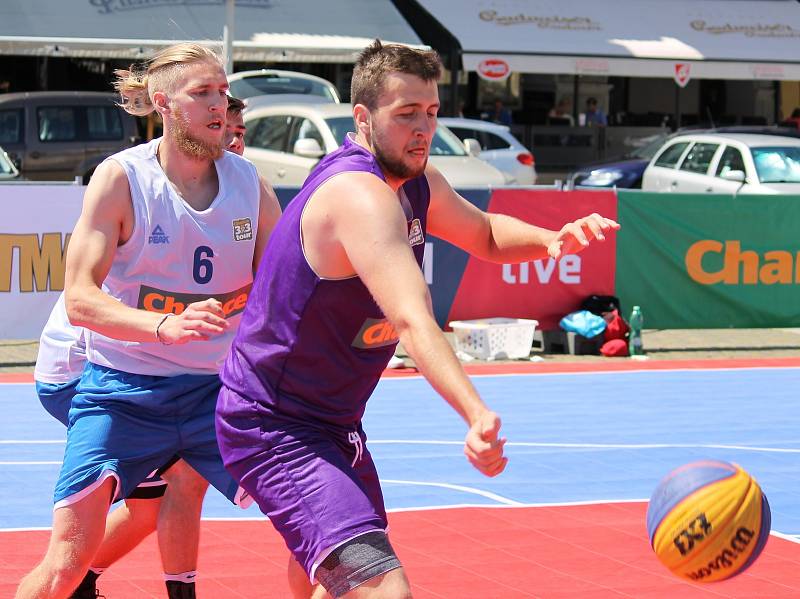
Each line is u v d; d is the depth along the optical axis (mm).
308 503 6590
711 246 24812
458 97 49156
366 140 6641
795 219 25156
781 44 53031
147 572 10500
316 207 6426
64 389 8844
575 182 43312
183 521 8414
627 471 14789
